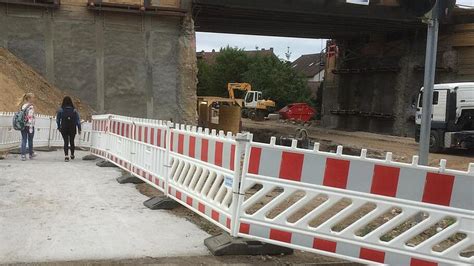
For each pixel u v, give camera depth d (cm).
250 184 523
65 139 1255
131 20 2588
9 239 538
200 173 654
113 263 475
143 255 503
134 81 2608
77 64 2502
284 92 6581
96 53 2531
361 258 482
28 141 1249
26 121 1223
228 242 519
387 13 3159
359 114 3947
